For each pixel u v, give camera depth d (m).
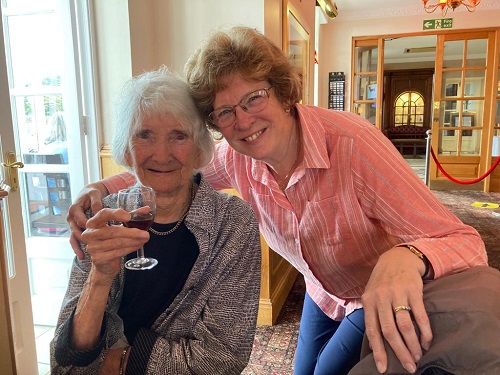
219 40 1.06
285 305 2.98
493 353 0.60
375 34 7.18
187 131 1.03
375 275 0.80
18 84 2.60
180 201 1.10
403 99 15.53
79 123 2.46
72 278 1.01
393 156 1.09
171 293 1.05
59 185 2.70
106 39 2.38
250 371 2.17
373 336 0.71
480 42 6.75
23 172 2.71
